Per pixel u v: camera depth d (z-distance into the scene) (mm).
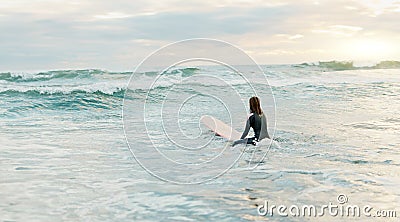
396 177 5816
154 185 5555
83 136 9172
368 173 6023
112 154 7426
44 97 15609
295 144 8102
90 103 14719
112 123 11070
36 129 10102
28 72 24625
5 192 5227
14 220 4312
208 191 5281
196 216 4418
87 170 6332
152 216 4430
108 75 24562
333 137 8789
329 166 6438
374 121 11039
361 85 21547
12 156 7234
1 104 14047
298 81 23453
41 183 5629
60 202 4871
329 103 15078
